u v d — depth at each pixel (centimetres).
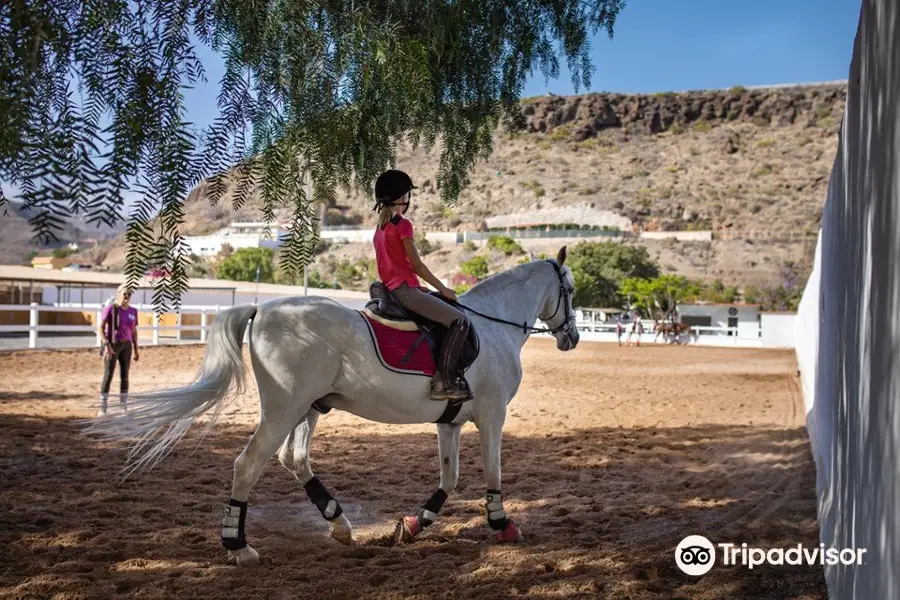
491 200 16812
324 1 371
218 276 6694
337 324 466
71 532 512
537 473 785
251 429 1011
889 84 289
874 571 285
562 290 612
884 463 274
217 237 7631
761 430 1118
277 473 747
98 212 265
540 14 575
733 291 9375
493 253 11231
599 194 16812
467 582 439
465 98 559
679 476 783
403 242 477
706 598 426
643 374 2180
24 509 571
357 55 384
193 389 451
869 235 335
